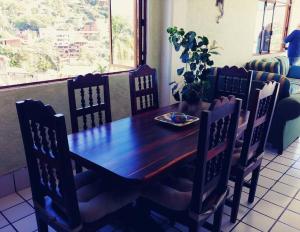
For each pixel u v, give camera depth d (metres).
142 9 3.26
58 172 1.26
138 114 2.30
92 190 1.66
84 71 3.01
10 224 2.06
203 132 1.28
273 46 6.34
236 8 4.56
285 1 6.16
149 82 2.55
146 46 3.38
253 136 2.00
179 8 3.35
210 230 1.82
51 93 2.52
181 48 3.49
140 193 1.68
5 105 2.26
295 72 5.89
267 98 1.96
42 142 1.30
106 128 1.92
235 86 2.68
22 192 2.46
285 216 2.21
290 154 3.34
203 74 3.18
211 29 4.11
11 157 2.39
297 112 3.04
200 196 1.42
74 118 2.04
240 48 4.97
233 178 2.06
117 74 3.11
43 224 1.58
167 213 1.59
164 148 1.60
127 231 1.98
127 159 1.46
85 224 1.40
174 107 2.46
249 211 2.26
